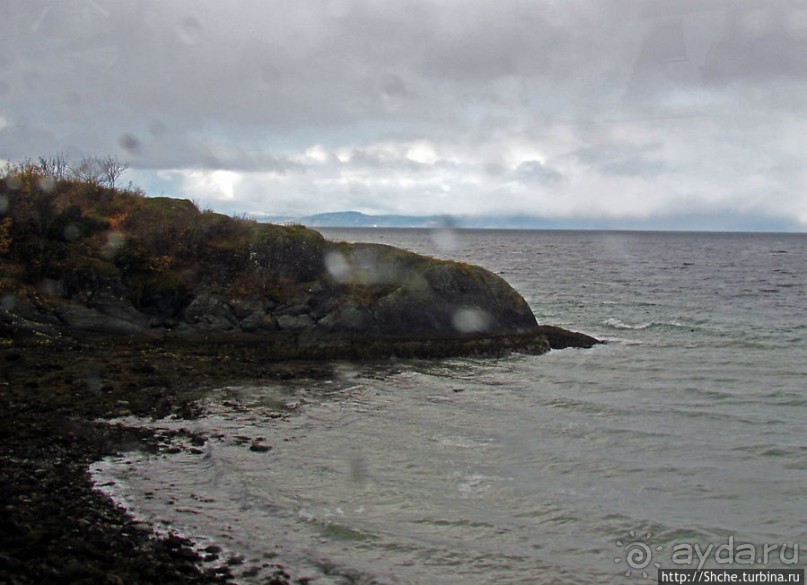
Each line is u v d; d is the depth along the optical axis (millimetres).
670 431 17141
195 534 10820
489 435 16453
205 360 22516
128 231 27641
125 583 8922
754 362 26594
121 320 24328
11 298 22781
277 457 14367
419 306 27344
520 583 9883
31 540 9703
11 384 17891
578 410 18953
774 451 15672
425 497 12664
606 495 13008
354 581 9719
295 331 25750
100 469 13164
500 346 27125
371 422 17219
